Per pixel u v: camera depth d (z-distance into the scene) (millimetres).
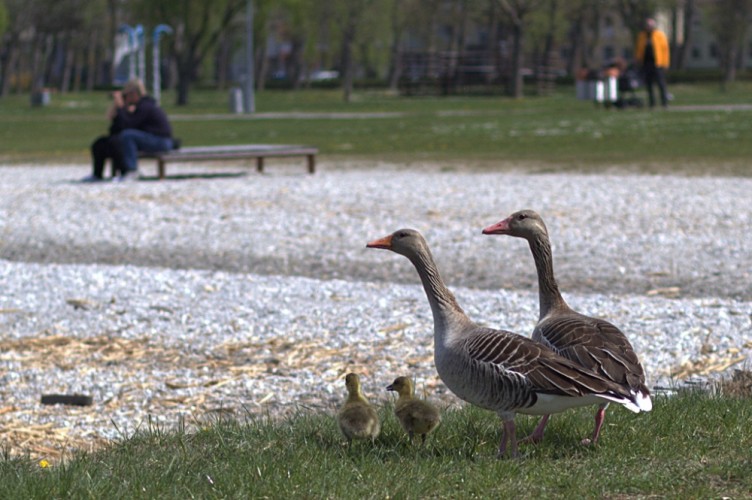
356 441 6816
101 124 51219
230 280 13992
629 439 6559
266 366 10273
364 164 28859
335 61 135375
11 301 12977
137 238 17578
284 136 38906
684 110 46094
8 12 101125
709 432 6625
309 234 17500
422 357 10289
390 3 91875
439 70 77188
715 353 10016
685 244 15766
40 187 24172
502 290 13039
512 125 40531
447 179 24250
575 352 6094
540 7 78062
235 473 6039
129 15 107750
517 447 6367
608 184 22469
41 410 9297
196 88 110500
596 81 49281
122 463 6547
